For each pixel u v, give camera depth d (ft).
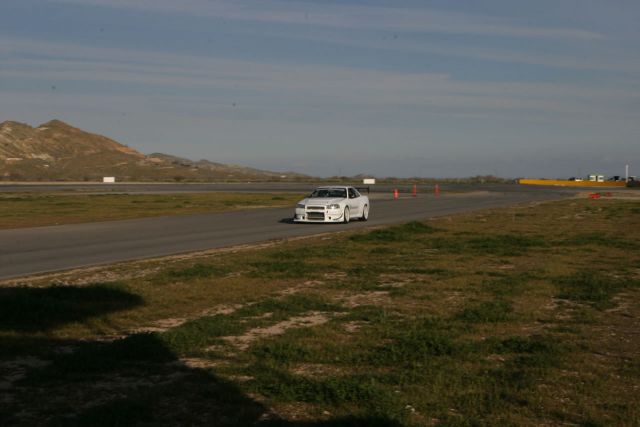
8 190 245.86
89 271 47.55
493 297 38.11
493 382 22.06
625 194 231.71
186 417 18.62
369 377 22.21
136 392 20.74
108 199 172.14
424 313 33.65
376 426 17.80
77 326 30.14
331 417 18.65
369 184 396.98
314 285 42.04
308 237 75.05
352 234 76.95
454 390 21.15
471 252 60.49
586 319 32.35
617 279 45.37
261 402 19.90
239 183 399.03
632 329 30.48
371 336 28.45
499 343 27.07
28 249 62.85
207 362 24.31
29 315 31.71
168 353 25.27
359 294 39.14
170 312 33.58
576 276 46.19
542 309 35.06
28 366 23.81
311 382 21.34
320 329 29.73
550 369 23.63
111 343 27.02
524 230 86.33
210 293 38.65
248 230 85.10
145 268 48.96
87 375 22.54
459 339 28.12
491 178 500.33
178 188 287.28
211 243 68.69
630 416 19.04
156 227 89.25
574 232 83.71
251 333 29.17
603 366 24.31
